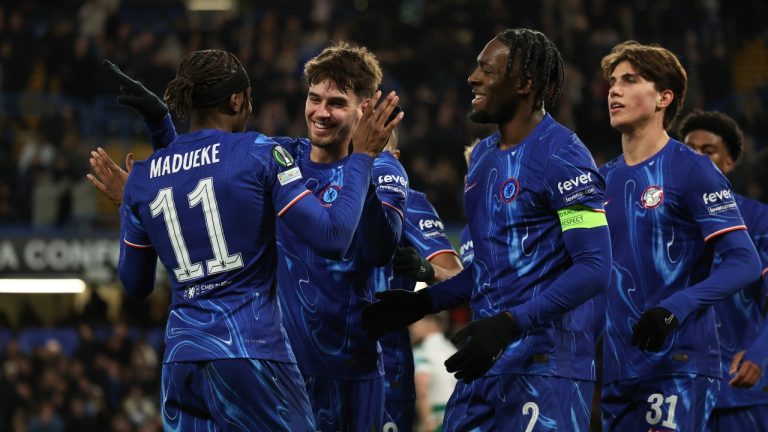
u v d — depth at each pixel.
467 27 35.53
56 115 32.16
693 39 37.09
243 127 8.38
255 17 42.25
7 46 35.38
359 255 9.45
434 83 34.34
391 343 10.45
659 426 9.22
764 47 42.28
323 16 39.66
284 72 33.47
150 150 34.19
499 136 8.72
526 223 8.29
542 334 8.30
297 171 7.88
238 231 7.80
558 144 8.21
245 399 7.72
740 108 36.53
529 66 8.32
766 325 10.42
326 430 9.56
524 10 35.62
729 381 10.98
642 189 9.48
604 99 33.00
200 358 7.74
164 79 34.19
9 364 25.84
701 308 8.81
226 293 7.82
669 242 9.34
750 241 9.16
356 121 9.24
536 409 8.24
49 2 40.66
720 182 9.25
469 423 8.61
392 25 37.12
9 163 30.62
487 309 8.49
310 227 7.71
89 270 26.78
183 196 7.89
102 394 25.75
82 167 30.39
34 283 28.83
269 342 7.81
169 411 8.02
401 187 9.38
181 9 45.41
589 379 8.48
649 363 9.30
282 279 9.58
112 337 26.72
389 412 10.43
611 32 36.09
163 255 8.05
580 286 7.85
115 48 35.47
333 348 9.53
